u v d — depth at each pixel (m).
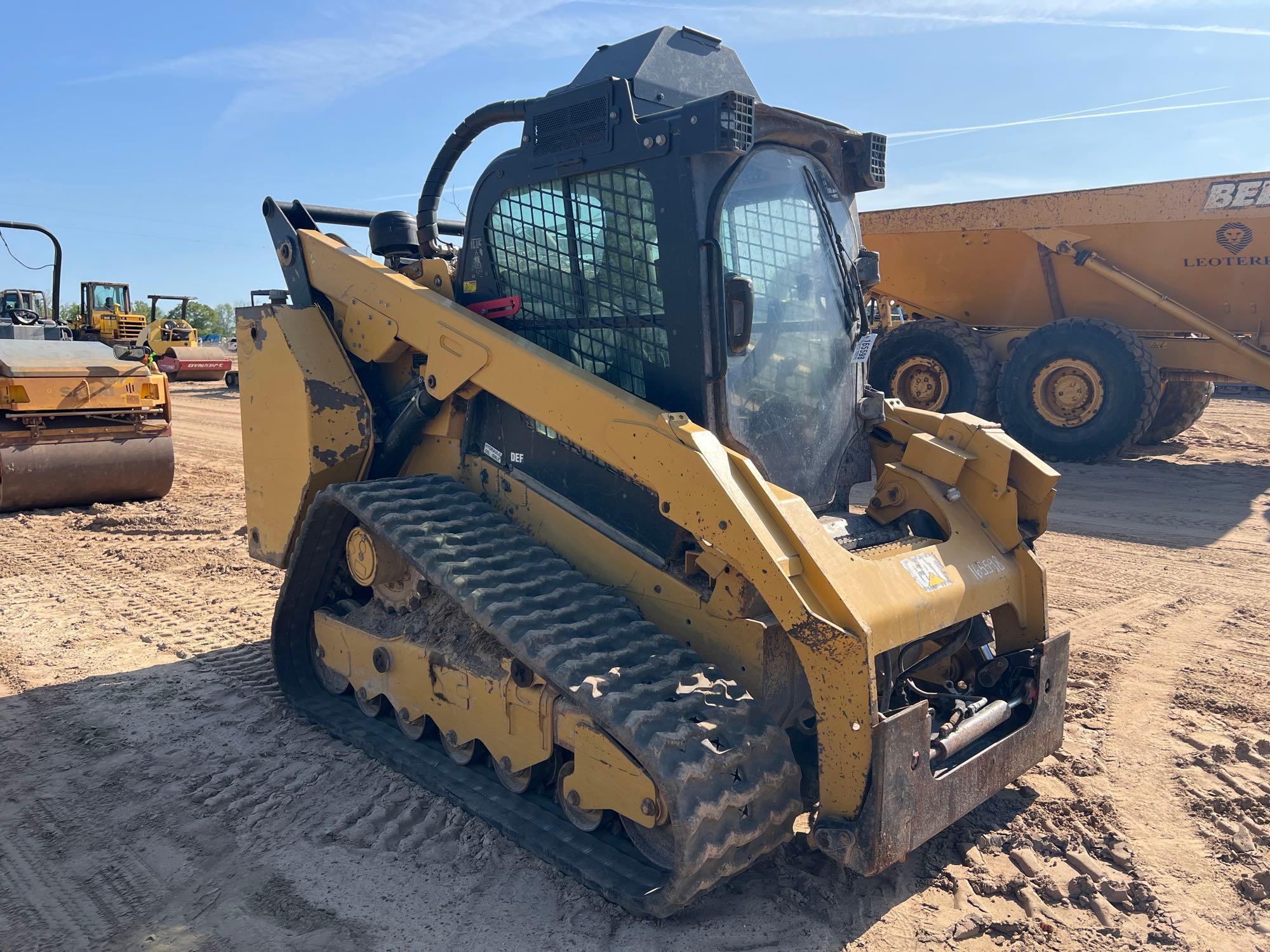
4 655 5.26
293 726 4.35
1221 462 11.80
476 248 4.05
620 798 2.95
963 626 3.73
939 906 3.00
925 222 12.72
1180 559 7.34
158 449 9.57
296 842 3.38
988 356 12.23
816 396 3.70
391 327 4.19
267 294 4.82
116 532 8.39
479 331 3.75
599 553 3.60
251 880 3.15
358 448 4.41
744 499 2.92
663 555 3.41
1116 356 10.93
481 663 3.52
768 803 2.85
